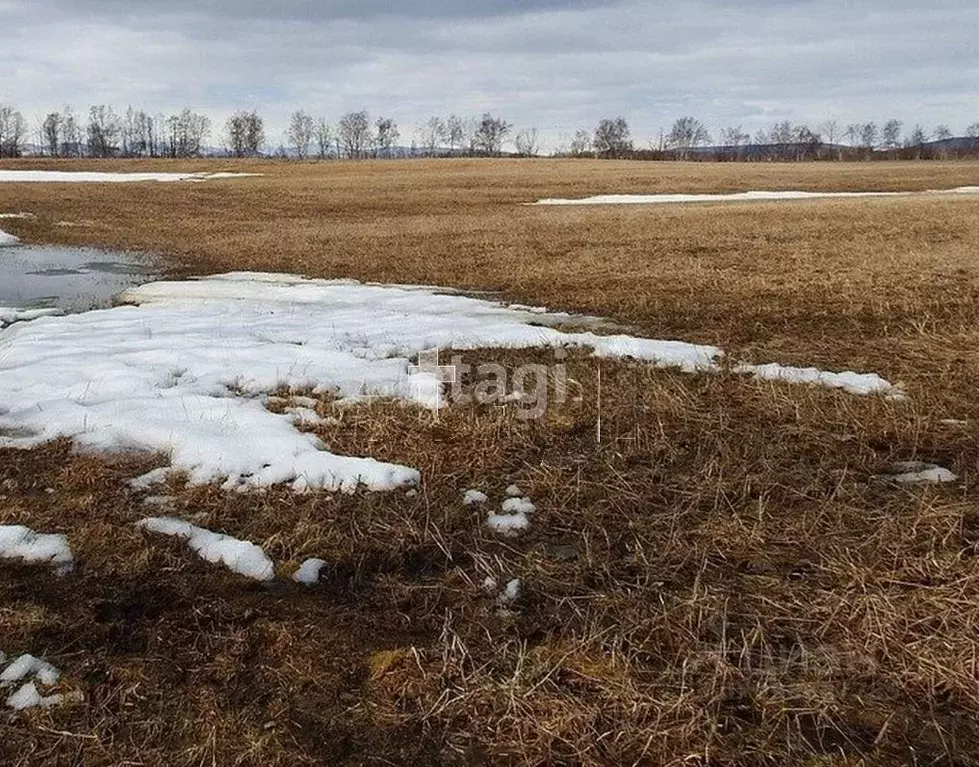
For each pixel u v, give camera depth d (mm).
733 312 10039
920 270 12695
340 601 3783
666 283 12234
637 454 5363
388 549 4195
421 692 3092
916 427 5594
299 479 4965
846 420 5809
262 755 2789
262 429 5641
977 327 8688
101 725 2920
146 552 4090
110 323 9383
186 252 17922
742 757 2764
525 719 2916
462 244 18344
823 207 25172
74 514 4543
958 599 3504
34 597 3754
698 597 3607
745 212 24062
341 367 7371
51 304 11773
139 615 3646
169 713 3000
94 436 5562
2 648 3354
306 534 4293
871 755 2771
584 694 3057
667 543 4141
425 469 5176
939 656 3182
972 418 5871
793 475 4949
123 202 31875
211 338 8469
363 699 3076
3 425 5793
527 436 5660
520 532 4398
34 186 37781
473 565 4070
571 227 21344
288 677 3199
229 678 3191
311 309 10758
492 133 113125
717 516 4438
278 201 34000
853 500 4594
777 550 4102
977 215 21531
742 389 6645
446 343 8484
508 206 31375
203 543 4227
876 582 3715
